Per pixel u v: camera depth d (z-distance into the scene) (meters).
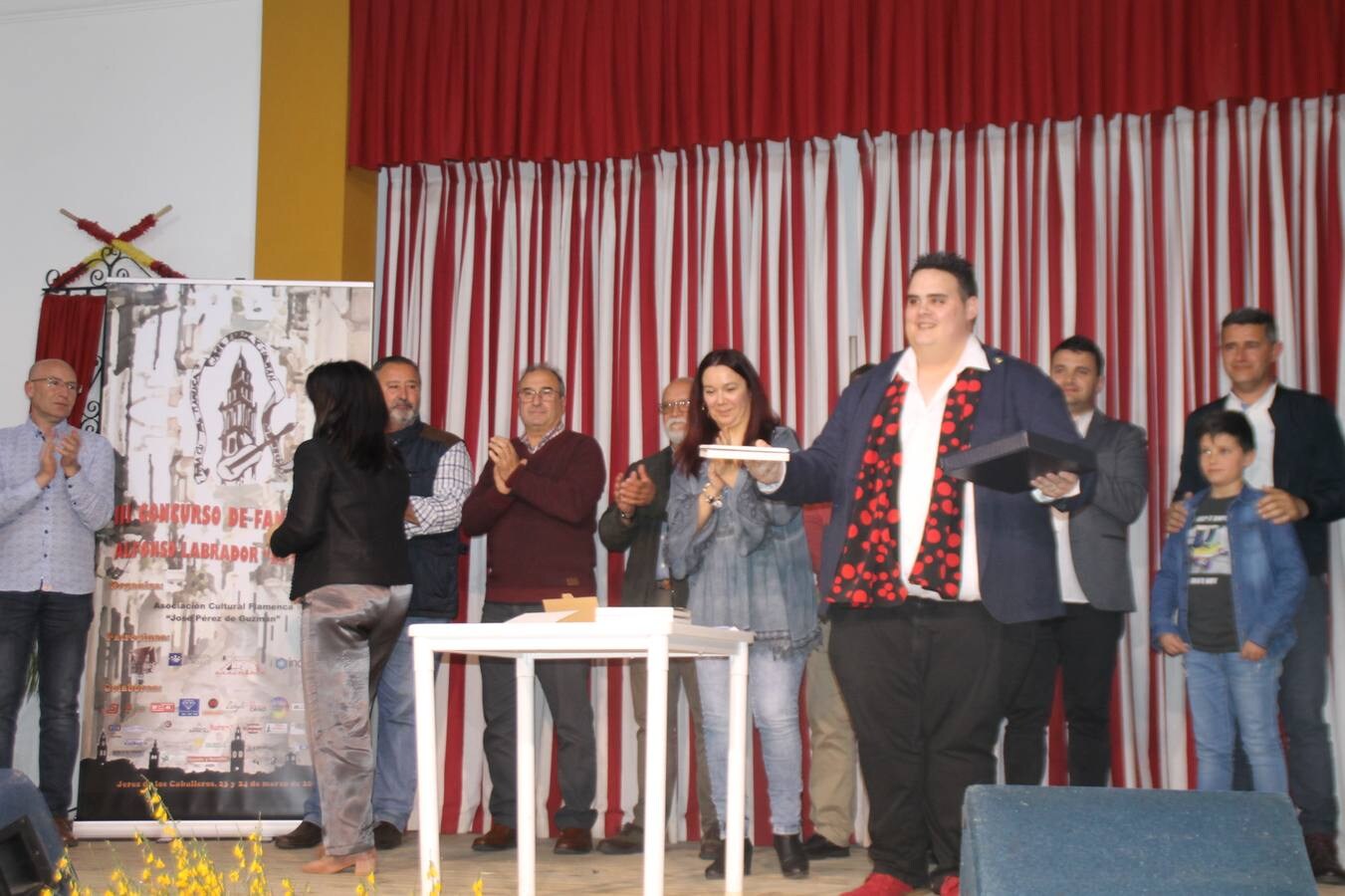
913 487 2.93
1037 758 3.86
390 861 3.99
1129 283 4.66
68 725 4.45
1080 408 4.17
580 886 3.59
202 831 4.38
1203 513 3.89
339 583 3.52
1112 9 4.61
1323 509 3.86
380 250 5.39
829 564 3.01
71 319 5.27
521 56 5.07
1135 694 4.51
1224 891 1.88
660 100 4.94
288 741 4.44
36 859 2.22
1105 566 4.04
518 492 4.24
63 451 4.34
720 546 3.59
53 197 5.45
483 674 4.37
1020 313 4.75
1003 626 2.88
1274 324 4.07
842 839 4.19
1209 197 4.65
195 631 4.49
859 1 4.78
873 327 4.86
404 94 5.18
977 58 4.71
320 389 3.60
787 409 4.90
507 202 5.24
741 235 5.01
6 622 4.36
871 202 4.90
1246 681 3.72
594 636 2.71
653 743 2.68
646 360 5.03
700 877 3.75
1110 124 4.75
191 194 5.35
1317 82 4.43
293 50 5.30
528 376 4.49
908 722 2.97
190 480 4.57
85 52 5.50
